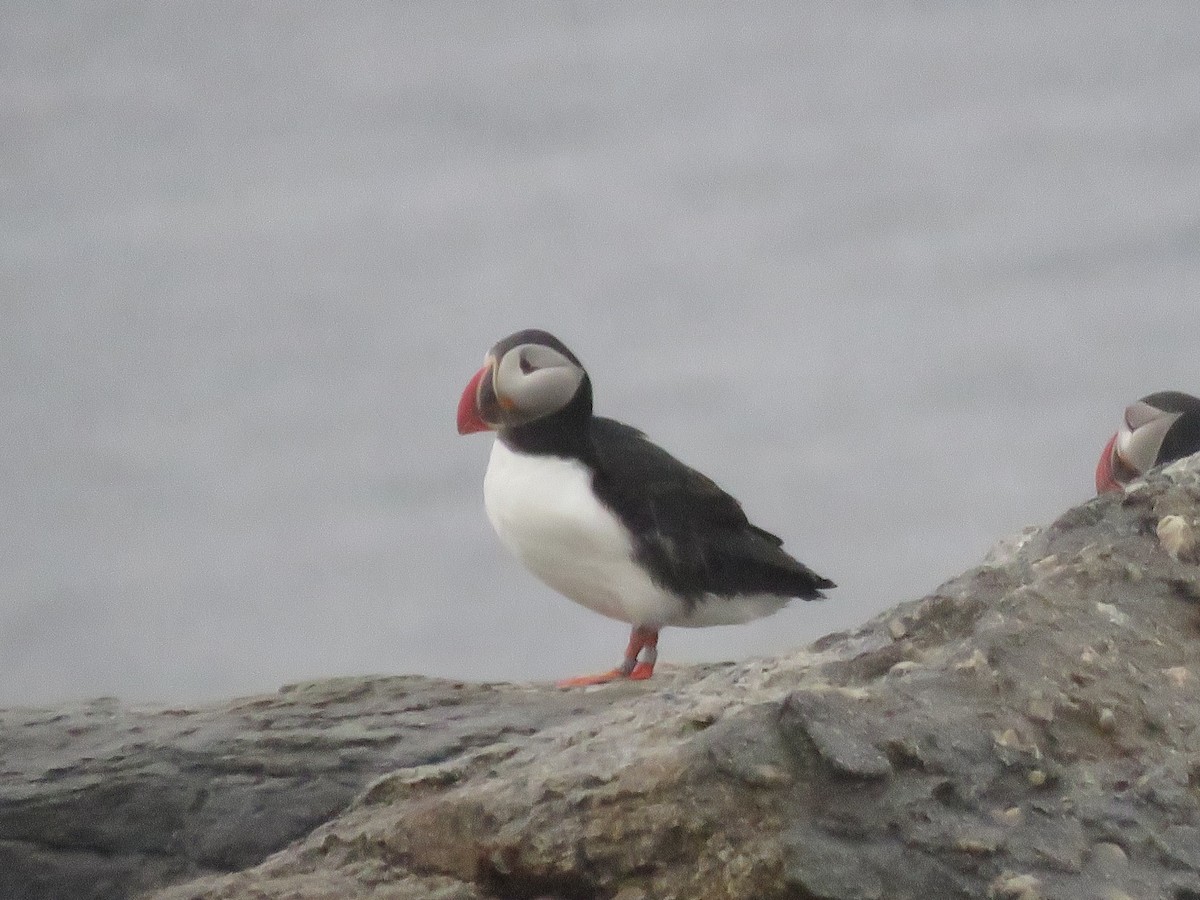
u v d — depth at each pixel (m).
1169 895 8.85
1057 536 11.05
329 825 10.65
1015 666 9.88
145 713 12.84
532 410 14.03
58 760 12.09
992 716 9.59
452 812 9.96
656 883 9.38
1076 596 10.40
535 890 9.66
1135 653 10.03
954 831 9.09
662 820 9.41
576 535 13.96
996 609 10.35
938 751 9.38
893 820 9.15
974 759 9.37
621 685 13.12
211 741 12.08
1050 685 9.77
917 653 10.30
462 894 9.77
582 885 9.54
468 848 9.87
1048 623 10.17
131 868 11.54
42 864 11.62
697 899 9.26
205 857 11.48
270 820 11.48
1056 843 9.06
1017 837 9.07
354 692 12.91
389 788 10.61
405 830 10.09
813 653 10.66
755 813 9.32
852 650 10.55
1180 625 10.27
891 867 9.00
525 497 14.09
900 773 9.32
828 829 9.16
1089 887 8.86
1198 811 9.21
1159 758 9.45
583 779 9.74
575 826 9.58
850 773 9.26
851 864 9.02
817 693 9.61
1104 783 9.34
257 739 12.02
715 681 10.61
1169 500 10.98
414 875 9.97
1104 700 9.70
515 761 10.34
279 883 10.04
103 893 11.49
